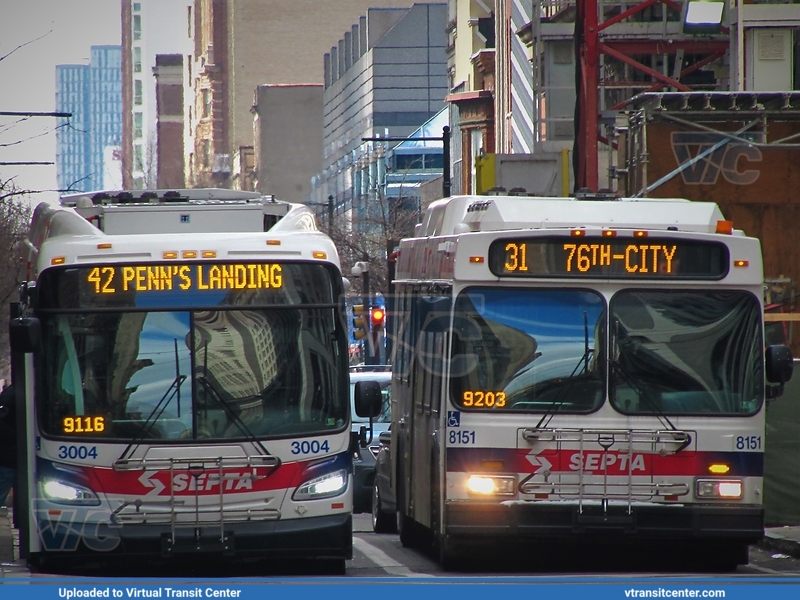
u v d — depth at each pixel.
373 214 193.50
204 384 41.72
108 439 41.16
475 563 47.25
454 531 43.16
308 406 42.12
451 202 50.25
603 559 48.69
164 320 42.03
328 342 42.72
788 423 59.34
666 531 43.31
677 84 109.31
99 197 51.09
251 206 47.84
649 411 43.91
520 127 178.25
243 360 42.09
